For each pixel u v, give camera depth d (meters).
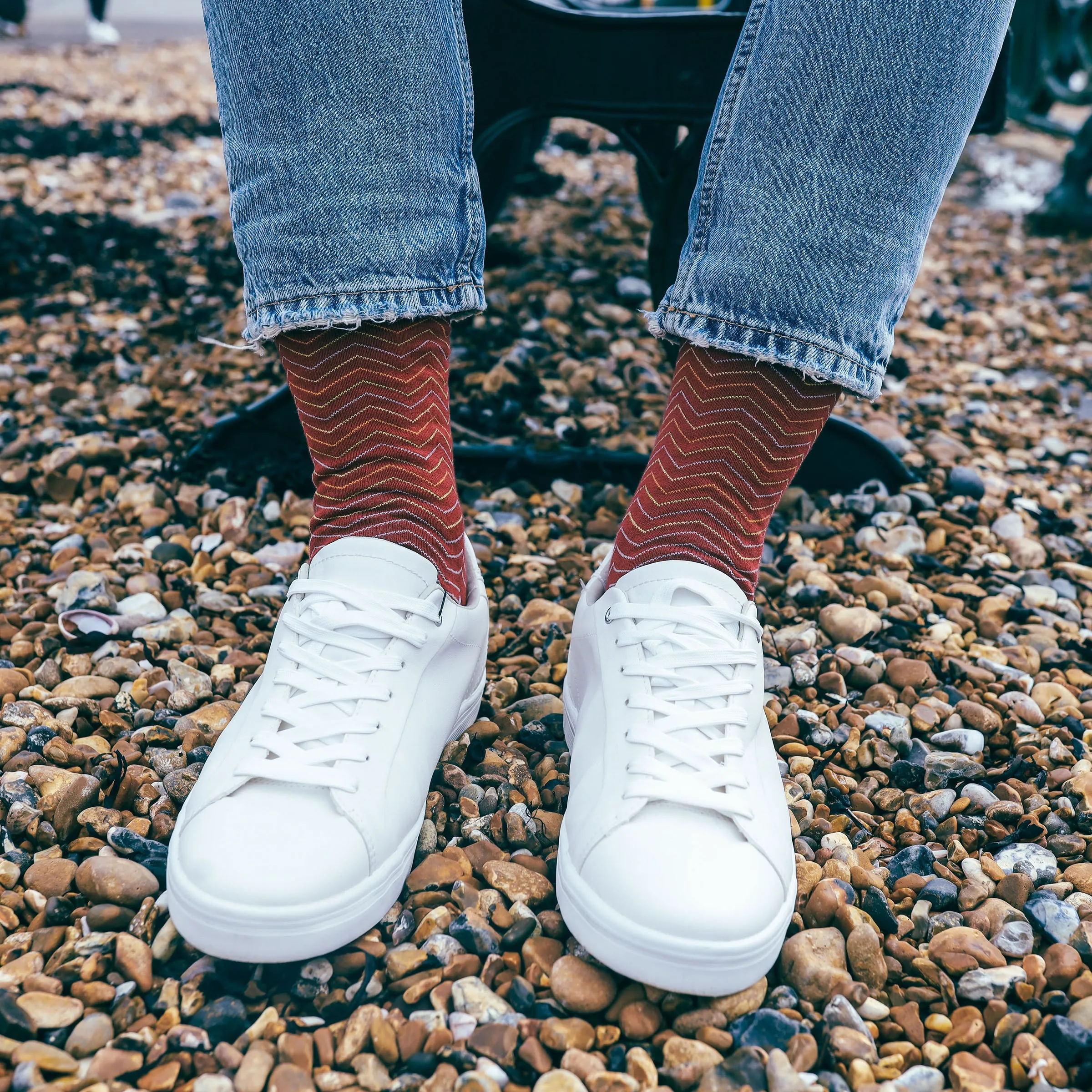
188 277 2.55
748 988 0.77
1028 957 0.82
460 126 0.85
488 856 0.90
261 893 0.73
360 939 0.81
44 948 0.79
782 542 1.53
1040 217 3.57
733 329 0.82
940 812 1.01
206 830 0.76
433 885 0.86
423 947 0.80
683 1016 0.75
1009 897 0.90
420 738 0.88
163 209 3.16
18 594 1.30
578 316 2.26
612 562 0.96
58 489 1.59
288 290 0.82
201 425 1.79
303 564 0.96
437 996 0.76
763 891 0.76
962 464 1.86
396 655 0.87
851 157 0.77
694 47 1.30
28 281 2.45
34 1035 0.72
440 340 0.90
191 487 1.59
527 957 0.80
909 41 0.75
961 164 4.64
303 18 0.76
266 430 1.64
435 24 0.81
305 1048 0.72
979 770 1.06
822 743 1.10
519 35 1.31
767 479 0.90
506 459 1.66
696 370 0.88
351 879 0.76
